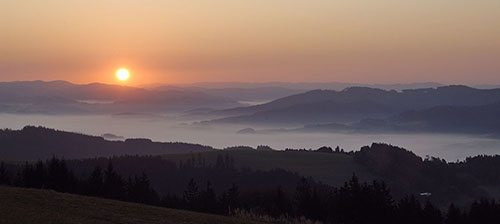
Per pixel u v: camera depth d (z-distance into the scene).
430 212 91.75
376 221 84.88
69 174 104.00
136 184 106.88
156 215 50.66
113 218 45.44
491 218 95.19
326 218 84.62
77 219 42.34
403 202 92.69
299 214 83.94
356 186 87.94
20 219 39.12
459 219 95.69
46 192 57.19
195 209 88.88
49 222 39.12
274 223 58.53
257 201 97.06
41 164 100.44
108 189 99.38
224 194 95.88
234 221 53.16
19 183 94.56
